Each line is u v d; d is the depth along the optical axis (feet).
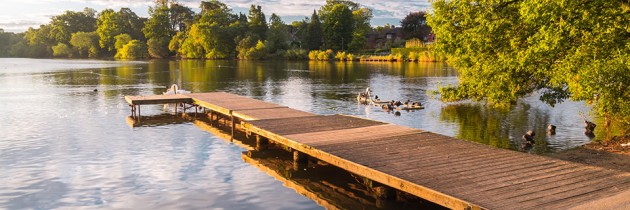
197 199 42.24
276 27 415.64
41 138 67.51
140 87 150.30
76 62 349.20
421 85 157.69
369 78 187.11
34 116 87.76
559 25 47.62
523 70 58.49
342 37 395.14
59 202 41.39
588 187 33.22
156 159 55.98
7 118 85.15
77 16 532.73
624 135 62.69
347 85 157.89
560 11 46.68
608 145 57.98
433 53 67.87
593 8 47.50
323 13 428.15
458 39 59.98
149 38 465.88
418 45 369.50
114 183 46.65
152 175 49.37
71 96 121.49
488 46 58.34
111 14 483.51
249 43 383.65
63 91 134.10
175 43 429.79
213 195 43.29
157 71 233.76
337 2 430.20
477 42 57.52
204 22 415.23
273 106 81.71
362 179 46.21
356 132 54.34
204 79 184.34
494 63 58.90
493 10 56.65
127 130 74.64
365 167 39.24
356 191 44.19
